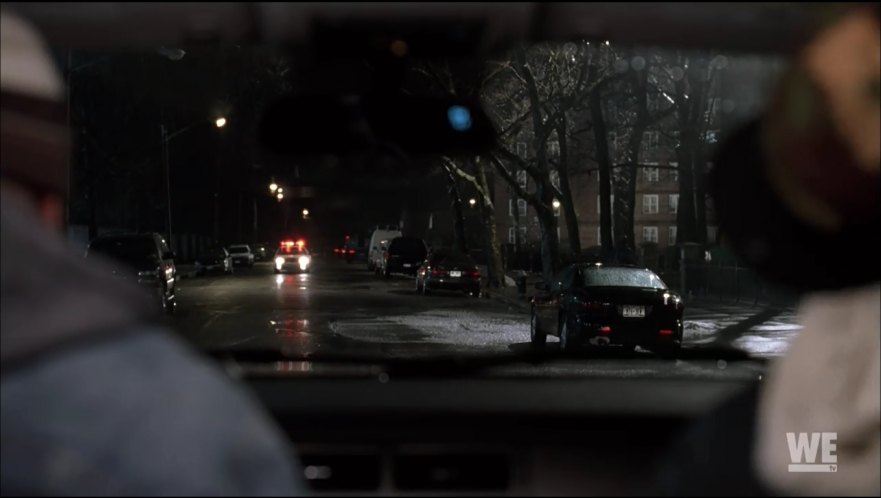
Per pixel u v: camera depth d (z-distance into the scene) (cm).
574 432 442
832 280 271
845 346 287
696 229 5400
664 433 443
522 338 2619
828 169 256
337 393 528
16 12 309
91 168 5984
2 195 192
